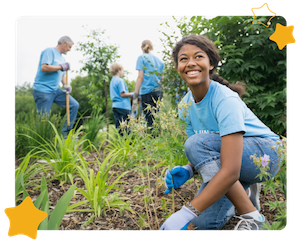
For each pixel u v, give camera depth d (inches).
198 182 81.8
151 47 146.5
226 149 45.9
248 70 117.4
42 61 148.2
